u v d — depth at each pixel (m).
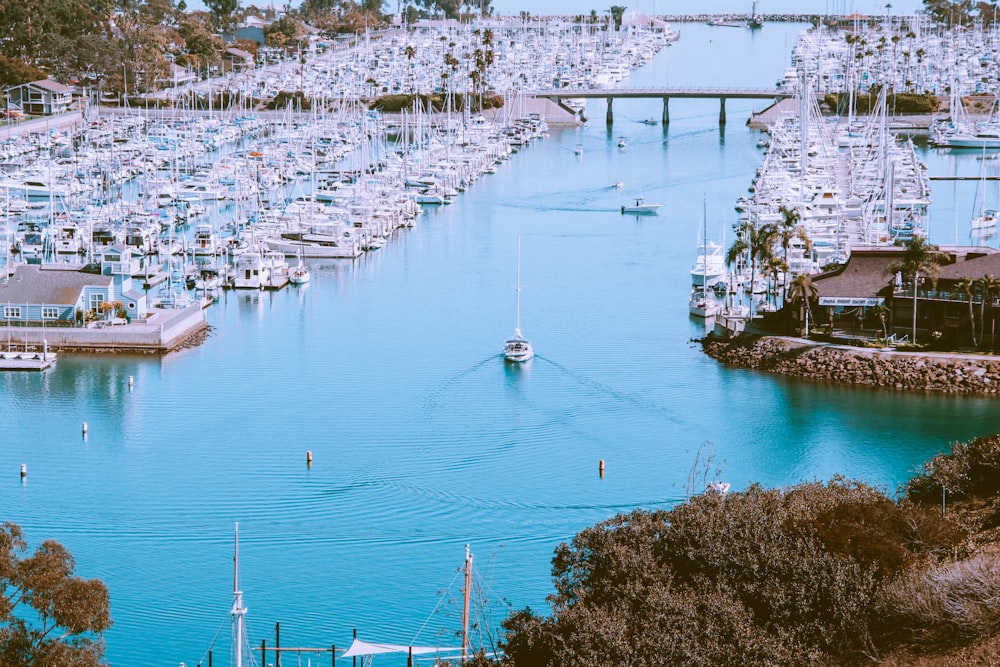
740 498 114.94
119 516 154.75
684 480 165.62
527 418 187.50
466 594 114.25
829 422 186.00
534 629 101.00
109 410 192.00
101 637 114.75
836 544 106.94
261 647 124.56
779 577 104.31
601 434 181.50
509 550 146.00
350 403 194.25
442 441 178.62
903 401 193.75
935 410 190.25
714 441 179.00
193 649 125.25
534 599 134.25
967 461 128.88
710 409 191.38
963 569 101.50
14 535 107.69
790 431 182.62
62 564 105.00
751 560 105.00
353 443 177.88
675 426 184.62
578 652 96.31
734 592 103.38
